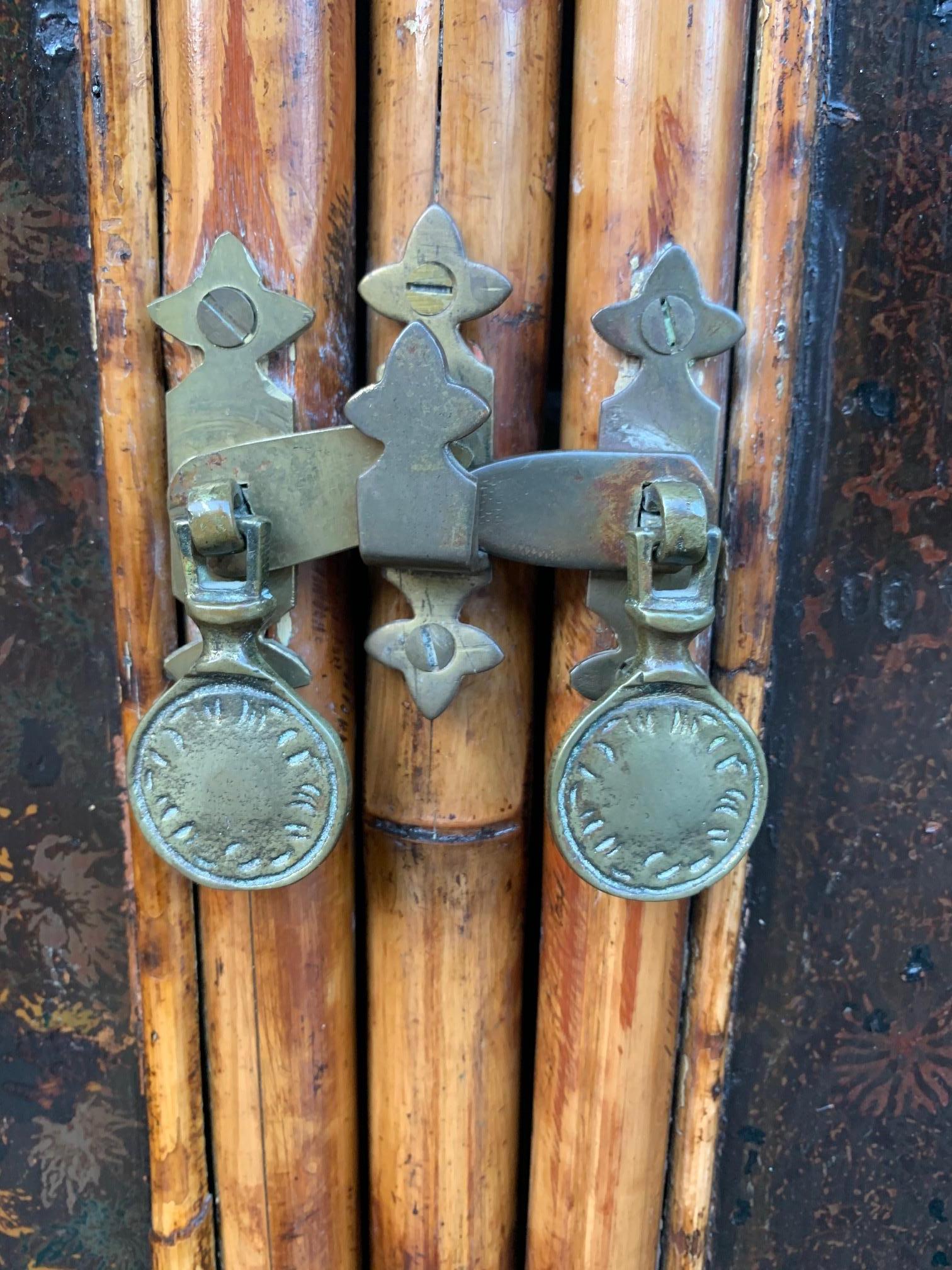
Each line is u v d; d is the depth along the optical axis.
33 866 0.15
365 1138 0.17
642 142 0.12
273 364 0.13
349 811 0.13
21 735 0.14
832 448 0.13
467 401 0.12
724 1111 0.15
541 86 0.13
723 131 0.12
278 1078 0.15
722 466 0.13
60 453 0.14
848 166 0.12
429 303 0.12
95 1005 0.15
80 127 0.13
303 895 0.14
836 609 0.13
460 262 0.12
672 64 0.12
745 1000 0.15
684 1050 0.15
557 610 0.14
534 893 0.16
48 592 0.14
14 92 0.13
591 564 0.12
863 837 0.14
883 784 0.14
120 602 0.13
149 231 0.13
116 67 0.12
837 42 0.12
